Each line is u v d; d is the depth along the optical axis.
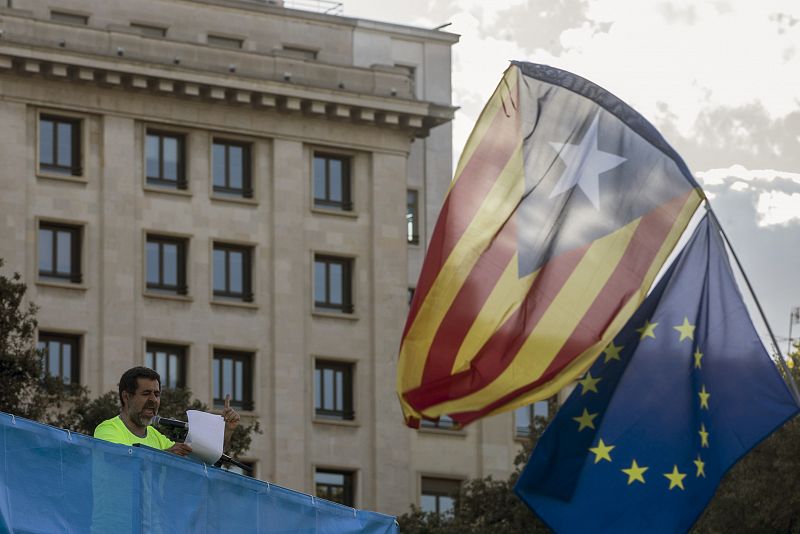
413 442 86.81
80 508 18.88
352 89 86.44
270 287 85.00
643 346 28.56
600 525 28.02
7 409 64.56
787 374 28.55
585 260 28.91
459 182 28.97
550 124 29.11
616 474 28.11
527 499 28.08
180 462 19.94
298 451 84.31
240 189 85.38
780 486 66.50
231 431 20.97
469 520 75.75
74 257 81.75
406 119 87.44
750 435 28.34
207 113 84.50
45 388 66.69
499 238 28.84
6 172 80.62
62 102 81.81
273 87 84.75
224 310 83.94
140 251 82.62
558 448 28.19
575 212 29.02
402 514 85.69
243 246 85.00
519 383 28.38
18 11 81.12
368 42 89.81
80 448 19.00
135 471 19.44
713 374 28.61
